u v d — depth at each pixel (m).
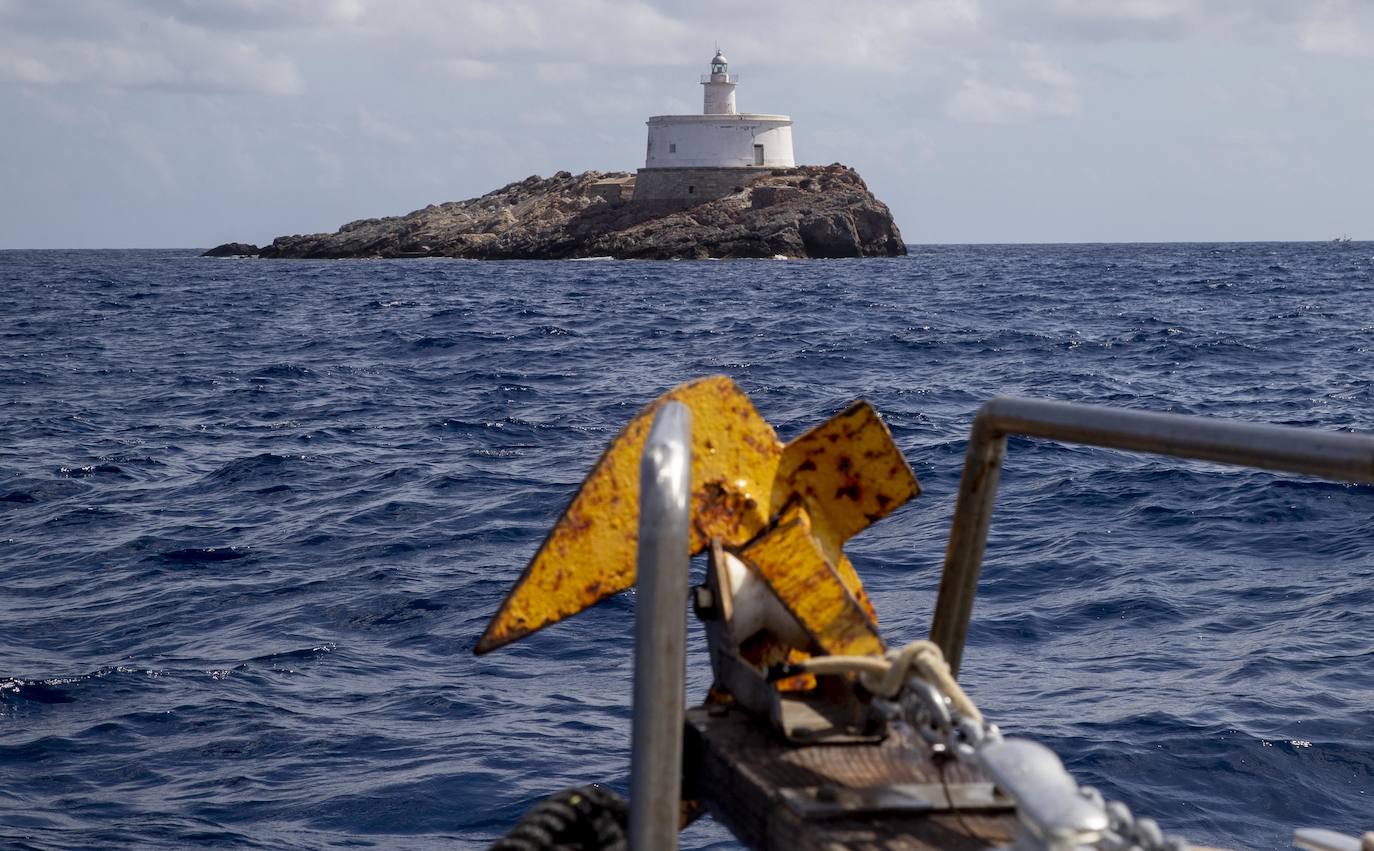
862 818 1.74
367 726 8.75
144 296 66.44
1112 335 36.97
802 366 30.67
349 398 26.39
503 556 13.38
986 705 8.58
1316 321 41.81
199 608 11.63
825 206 106.19
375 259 129.75
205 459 19.34
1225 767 7.41
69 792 7.79
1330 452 1.50
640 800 1.49
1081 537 13.44
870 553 12.87
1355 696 8.47
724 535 2.12
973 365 30.52
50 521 15.27
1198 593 11.28
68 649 10.49
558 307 52.94
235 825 7.30
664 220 107.06
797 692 2.21
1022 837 1.49
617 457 2.08
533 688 9.44
